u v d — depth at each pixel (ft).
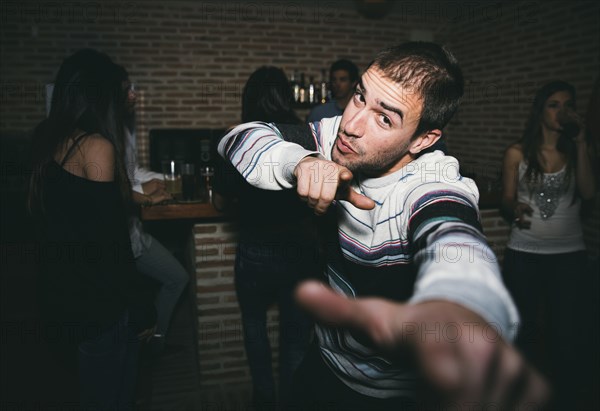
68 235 3.84
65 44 13.35
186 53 14.15
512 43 12.78
